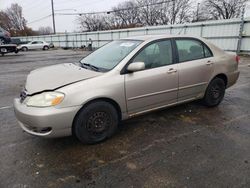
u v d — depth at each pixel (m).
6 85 6.81
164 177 2.40
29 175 2.45
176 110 4.37
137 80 3.25
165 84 3.59
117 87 3.07
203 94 4.29
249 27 14.16
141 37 3.76
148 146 3.04
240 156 2.79
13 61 14.05
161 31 19.91
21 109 2.79
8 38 18.34
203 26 16.80
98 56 3.79
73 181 2.35
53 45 36.12
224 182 2.32
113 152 2.90
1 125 3.74
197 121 3.87
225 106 4.63
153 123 3.79
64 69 3.45
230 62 4.55
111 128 3.20
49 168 2.57
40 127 2.68
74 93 2.77
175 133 3.42
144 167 2.58
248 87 6.26
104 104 3.04
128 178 2.39
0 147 3.02
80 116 2.88
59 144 3.10
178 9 45.12
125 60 3.22
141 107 3.44
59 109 2.70
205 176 2.41
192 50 4.03
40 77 3.18
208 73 4.19
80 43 32.03
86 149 2.98
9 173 2.48
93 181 2.35
